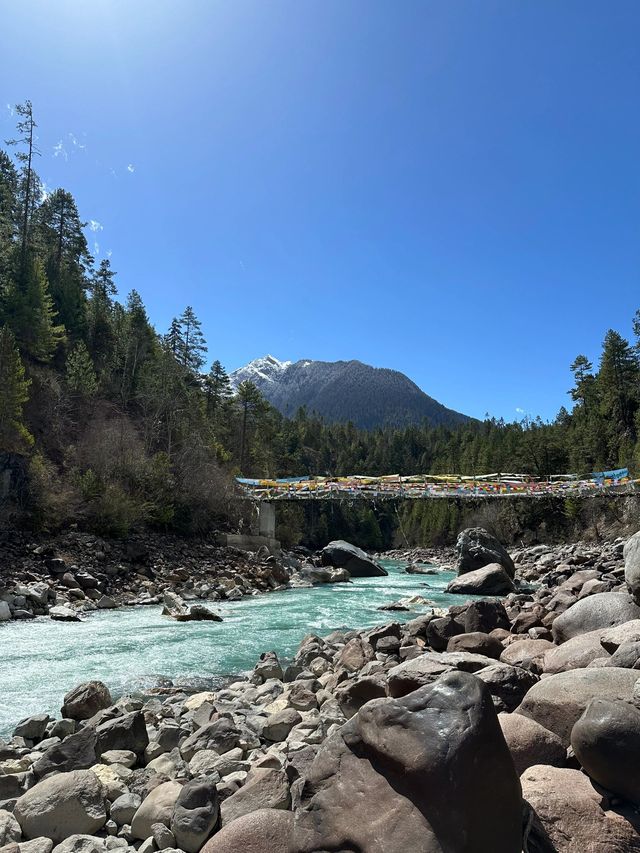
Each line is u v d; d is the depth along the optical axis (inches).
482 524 3189.0
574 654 311.6
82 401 1951.3
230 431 3085.6
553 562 1535.4
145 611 853.8
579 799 168.1
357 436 6899.6
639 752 169.8
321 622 771.4
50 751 278.1
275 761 260.2
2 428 1225.4
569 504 2640.3
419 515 4005.9
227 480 1769.2
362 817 155.0
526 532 2989.7
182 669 515.5
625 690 211.3
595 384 3668.8
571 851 155.6
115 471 1461.6
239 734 310.8
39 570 938.1
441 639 515.5
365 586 1331.2
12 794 255.8
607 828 159.9
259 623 763.4
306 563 1777.8
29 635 652.7
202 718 346.3
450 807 145.2
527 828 159.5
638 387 3134.8
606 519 2474.2
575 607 405.1
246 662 543.2
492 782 150.2
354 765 170.6
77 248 3053.6
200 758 281.6
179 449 1879.9
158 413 2017.7
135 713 315.3
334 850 152.1
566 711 213.0
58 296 2596.0
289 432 4817.9
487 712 161.0
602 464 2822.3
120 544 1182.3
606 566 1143.6
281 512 2278.5
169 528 1440.7
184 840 201.6
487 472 3644.2
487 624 527.5
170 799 227.0
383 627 563.2
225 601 1015.6
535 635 481.7
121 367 2600.9
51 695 430.6
